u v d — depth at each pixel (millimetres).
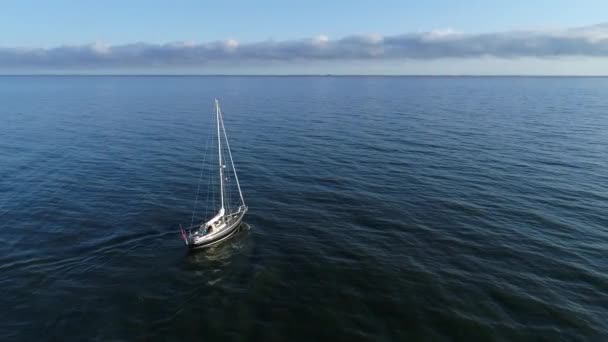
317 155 65125
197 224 39219
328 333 23203
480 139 74938
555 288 27422
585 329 23234
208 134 83438
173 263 31844
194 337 22984
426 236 35844
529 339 22453
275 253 33344
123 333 23297
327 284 28484
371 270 30281
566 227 36719
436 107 133250
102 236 36062
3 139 74188
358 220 39781
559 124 91312
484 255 32219
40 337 22812
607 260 30906
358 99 170250
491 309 25250
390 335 22969
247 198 46375
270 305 26062
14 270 29844
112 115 111750
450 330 23328
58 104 140875
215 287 28328
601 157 60031
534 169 54750
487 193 46062
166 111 123312
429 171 55031
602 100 157000
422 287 27891
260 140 77250
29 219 39031
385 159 61781
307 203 44719
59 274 29625
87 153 65188
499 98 170875
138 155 64750
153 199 45562
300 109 130125
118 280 29109
